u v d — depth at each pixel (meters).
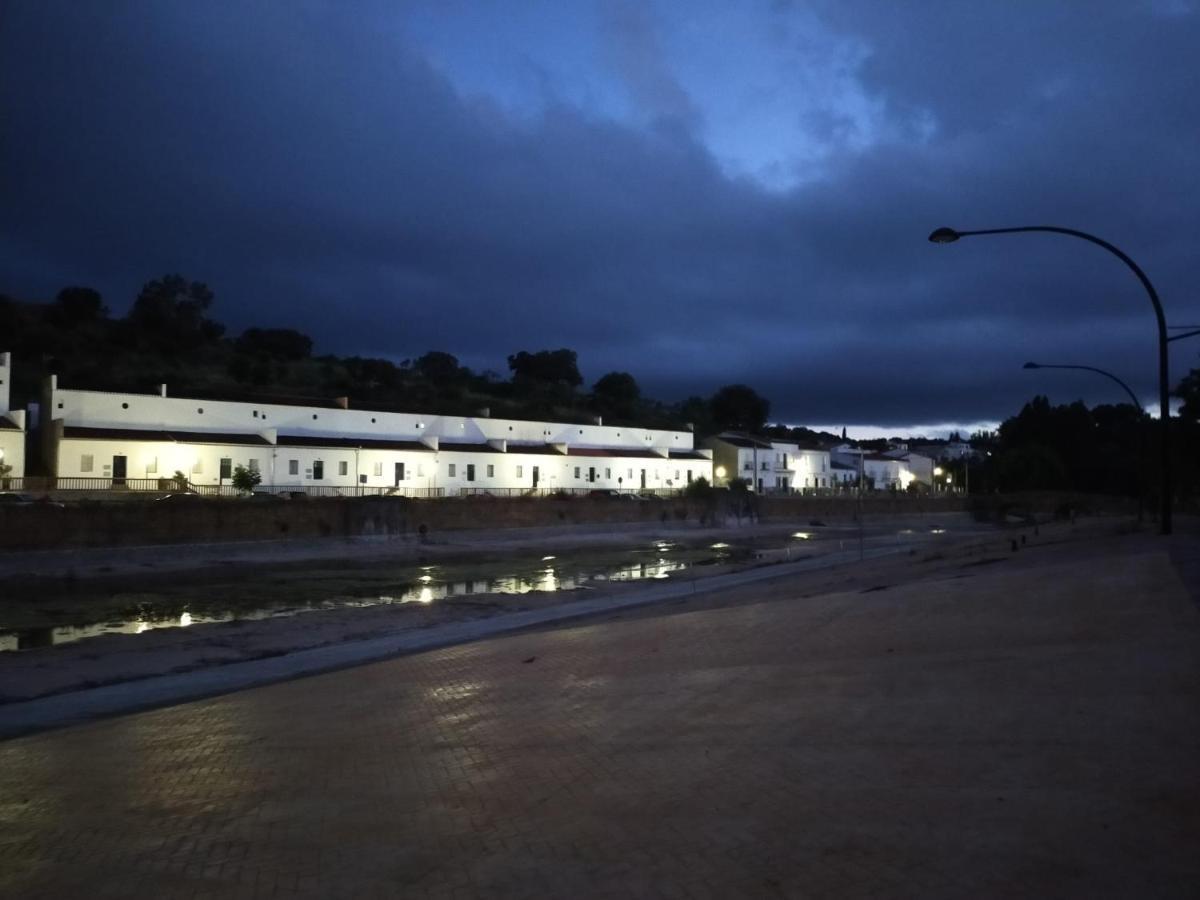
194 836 7.80
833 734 8.79
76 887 6.69
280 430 73.81
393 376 124.69
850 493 119.56
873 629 15.18
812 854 5.89
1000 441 142.25
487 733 11.05
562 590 37.66
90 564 49.12
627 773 8.43
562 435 96.19
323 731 12.31
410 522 66.44
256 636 25.94
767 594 28.77
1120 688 8.85
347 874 6.53
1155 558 20.44
